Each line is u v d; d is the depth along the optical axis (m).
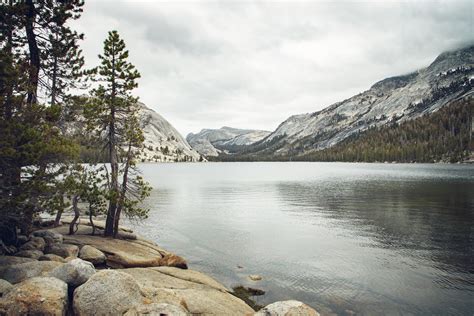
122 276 11.61
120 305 10.82
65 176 17.91
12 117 14.33
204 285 17.47
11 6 17.28
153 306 10.10
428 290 19.58
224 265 24.47
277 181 103.62
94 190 25.50
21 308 10.05
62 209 16.39
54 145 14.79
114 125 26.11
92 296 10.88
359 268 23.48
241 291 19.48
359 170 155.75
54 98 20.86
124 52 25.19
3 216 14.60
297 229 36.41
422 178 94.94
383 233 33.41
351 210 47.34
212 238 32.81
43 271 13.73
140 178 27.31
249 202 58.47
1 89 13.81
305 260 25.48
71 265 12.49
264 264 24.69
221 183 98.81
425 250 27.33
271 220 41.84
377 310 17.05
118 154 26.88
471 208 45.72
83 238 24.03
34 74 18.05
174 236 33.72
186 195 69.75
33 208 15.11
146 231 36.09
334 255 26.62
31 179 14.75
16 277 13.15
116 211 26.86
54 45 20.22
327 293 19.27
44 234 20.95
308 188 80.06
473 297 18.56
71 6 20.66
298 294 19.08
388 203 52.16
